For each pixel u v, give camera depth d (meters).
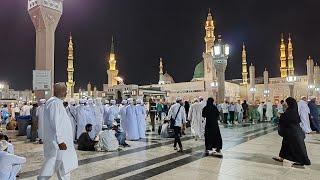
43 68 13.12
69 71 50.06
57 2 13.63
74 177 6.26
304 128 14.32
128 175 6.41
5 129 18.55
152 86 54.62
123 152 9.42
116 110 14.77
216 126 9.12
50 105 4.68
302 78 50.16
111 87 42.41
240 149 9.77
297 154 7.30
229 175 6.39
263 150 9.55
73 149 4.91
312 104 14.88
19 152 9.55
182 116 9.77
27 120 14.55
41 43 13.24
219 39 20.19
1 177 4.83
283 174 6.49
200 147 10.36
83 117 12.41
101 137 9.73
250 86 52.00
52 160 4.65
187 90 49.97
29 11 13.58
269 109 24.14
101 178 6.18
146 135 14.47
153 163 7.66
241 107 22.55
